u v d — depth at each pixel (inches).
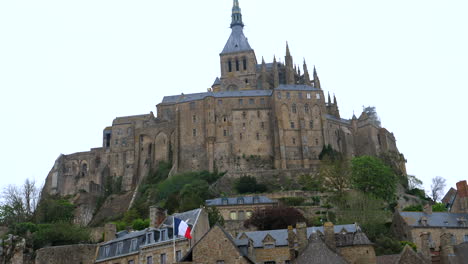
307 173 6407.5
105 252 3243.1
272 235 3262.8
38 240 3767.2
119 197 7116.1
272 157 6914.4
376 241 3742.6
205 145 7027.6
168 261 2866.6
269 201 5068.9
